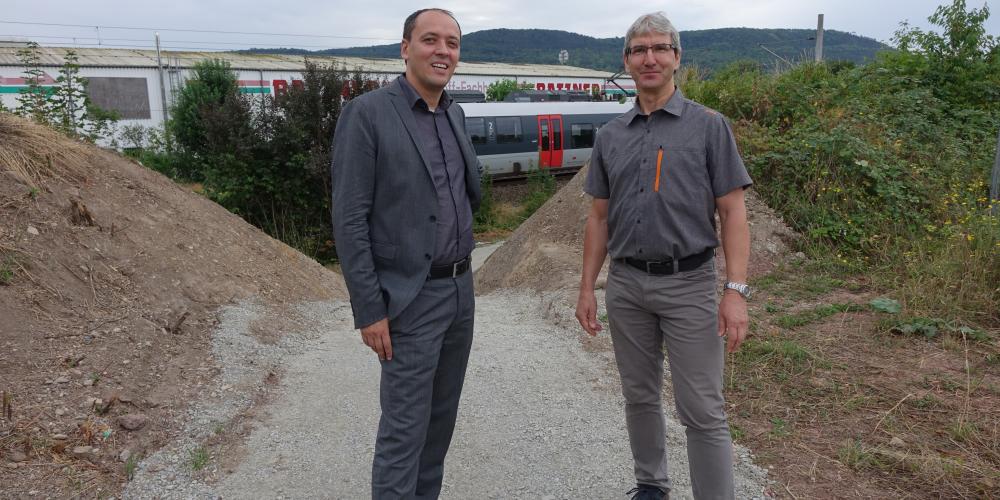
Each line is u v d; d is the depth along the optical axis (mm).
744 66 12008
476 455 3443
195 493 3018
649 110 2668
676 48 2586
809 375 4102
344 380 4453
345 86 15594
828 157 7730
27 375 3695
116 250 5418
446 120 2570
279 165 15273
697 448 2561
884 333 4680
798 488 2928
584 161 25000
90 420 3449
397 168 2377
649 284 2613
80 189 5941
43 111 9508
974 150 9102
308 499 3021
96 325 4434
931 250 6191
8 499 2797
